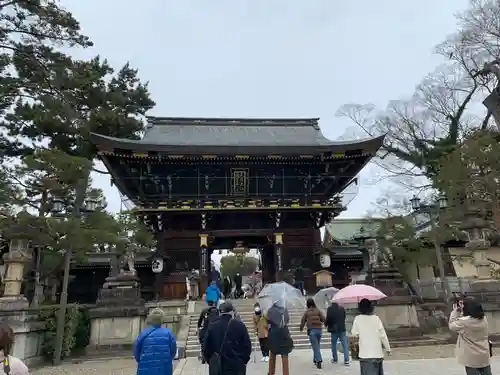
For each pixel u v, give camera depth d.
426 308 23.98
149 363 6.88
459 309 8.06
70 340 19.58
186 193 35.22
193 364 15.69
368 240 27.42
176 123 42.50
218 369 6.90
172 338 7.23
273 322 11.04
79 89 35.62
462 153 22.61
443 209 23.44
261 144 35.69
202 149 33.53
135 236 24.33
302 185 36.41
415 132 45.16
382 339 8.41
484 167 21.92
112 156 32.72
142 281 34.66
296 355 16.75
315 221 36.03
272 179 35.91
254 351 17.31
